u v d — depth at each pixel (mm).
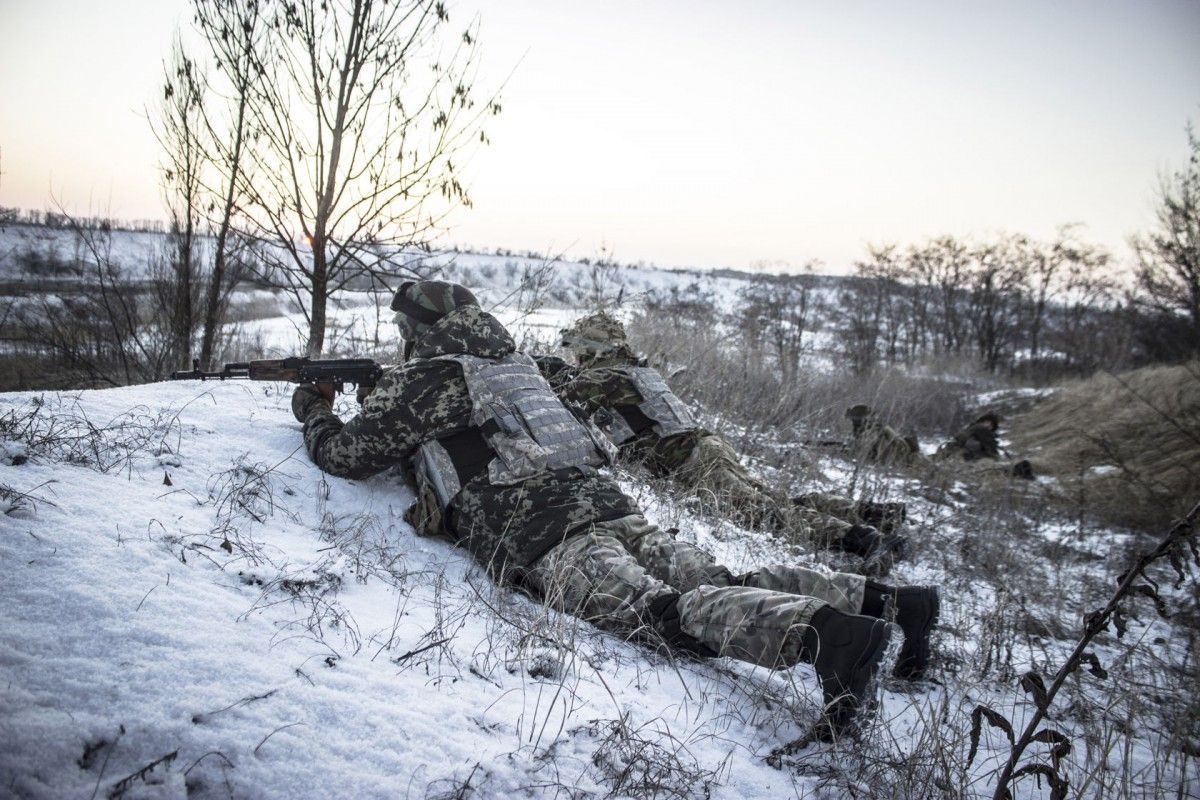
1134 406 8297
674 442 4285
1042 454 8133
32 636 1640
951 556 4230
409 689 1888
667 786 1799
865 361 13391
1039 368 17062
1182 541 1843
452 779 1613
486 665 2100
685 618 2367
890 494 5383
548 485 2740
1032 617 3406
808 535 3775
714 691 2355
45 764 1363
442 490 2857
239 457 3029
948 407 10938
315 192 4879
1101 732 2428
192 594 1979
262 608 2041
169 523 2330
